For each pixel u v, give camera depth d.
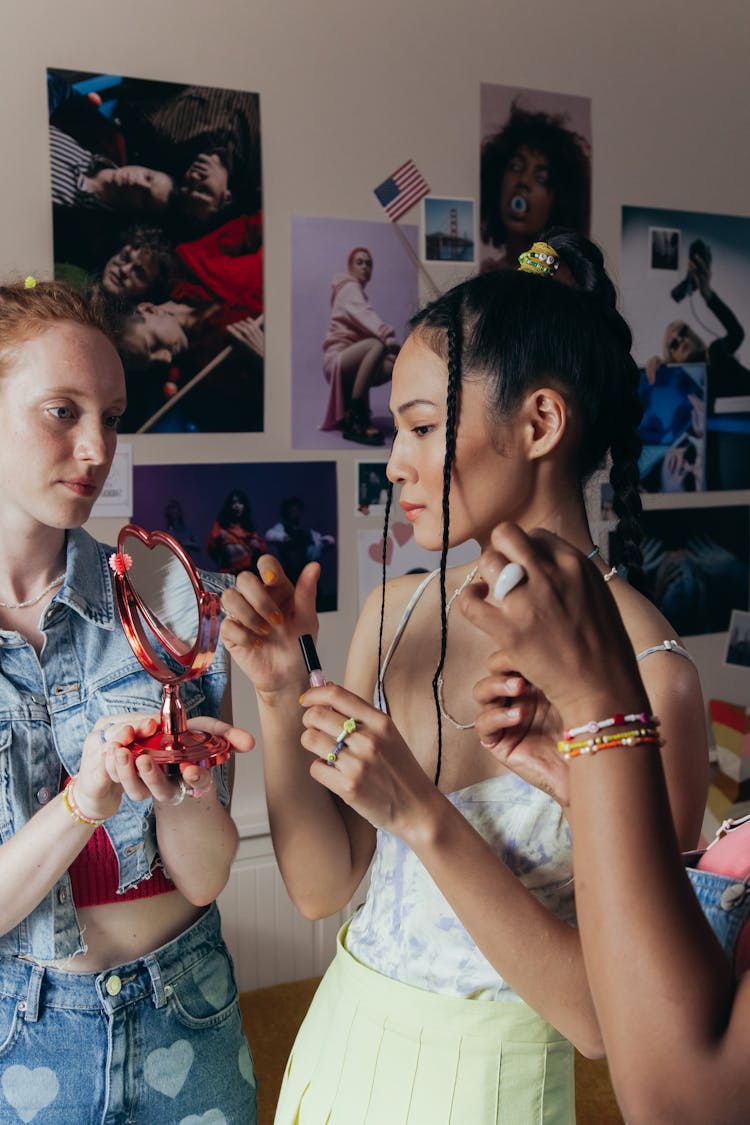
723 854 0.77
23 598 1.28
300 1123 1.21
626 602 1.08
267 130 2.95
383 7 3.05
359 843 1.31
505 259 3.30
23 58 2.66
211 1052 1.31
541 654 0.61
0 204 2.67
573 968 0.92
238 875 3.03
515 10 3.23
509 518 1.10
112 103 2.74
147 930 1.27
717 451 3.68
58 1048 1.22
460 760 1.15
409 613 1.25
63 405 1.17
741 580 3.75
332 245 3.06
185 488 2.92
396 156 3.12
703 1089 0.58
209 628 1.05
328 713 0.95
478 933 0.94
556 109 3.32
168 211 2.83
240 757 3.03
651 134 3.49
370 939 1.18
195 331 2.90
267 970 3.09
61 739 1.25
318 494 3.10
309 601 1.19
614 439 1.19
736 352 3.69
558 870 1.09
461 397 1.06
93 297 1.27
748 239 3.68
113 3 2.74
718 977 0.60
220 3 2.86
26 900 1.15
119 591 1.16
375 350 3.14
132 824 1.23
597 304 1.16
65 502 1.20
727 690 3.75
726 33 3.58
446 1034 1.08
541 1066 1.08
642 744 0.62
